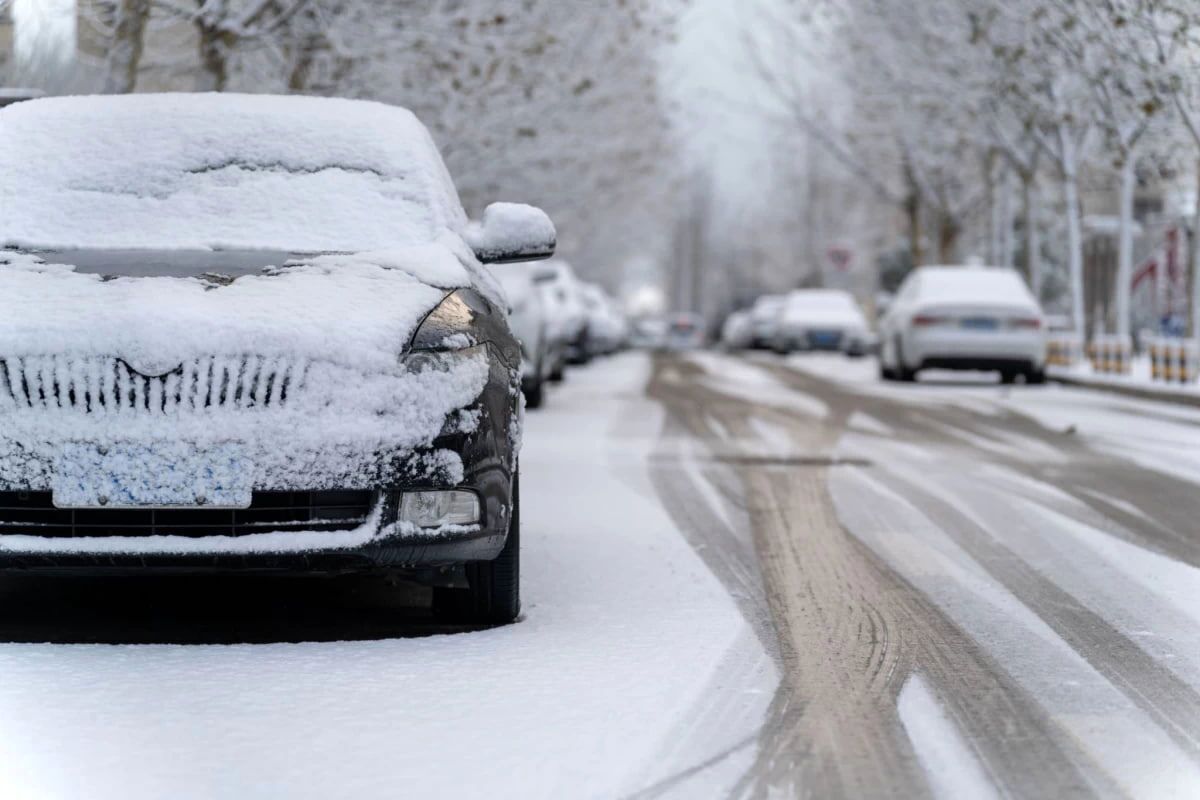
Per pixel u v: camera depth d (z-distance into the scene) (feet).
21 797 17.60
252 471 23.79
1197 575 32.73
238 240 28.25
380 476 24.17
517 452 26.63
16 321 24.30
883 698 22.25
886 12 137.59
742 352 250.37
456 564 27.91
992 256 165.89
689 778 18.47
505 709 21.29
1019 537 37.73
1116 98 100.99
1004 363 108.37
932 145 161.17
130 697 21.63
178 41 77.46
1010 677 23.62
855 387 108.58
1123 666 24.47
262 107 31.22
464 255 28.63
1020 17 104.68
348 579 31.24
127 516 23.91
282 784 18.10
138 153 29.99
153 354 23.98
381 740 19.83
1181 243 162.61
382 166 30.25
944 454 58.18
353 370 24.36
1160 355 98.27
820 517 40.96
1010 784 18.40
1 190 29.12
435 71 82.12
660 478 49.60
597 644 25.29
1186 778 18.70
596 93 115.34
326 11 70.54
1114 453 59.00
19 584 30.55
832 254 213.66
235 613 27.94
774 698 22.12
